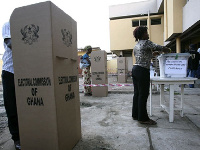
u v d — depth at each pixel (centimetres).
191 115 283
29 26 147
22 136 162
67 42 171
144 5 1189
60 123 153
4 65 182
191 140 194
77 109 196
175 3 702
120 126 244
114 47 1271
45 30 142
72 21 185
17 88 158
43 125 152
